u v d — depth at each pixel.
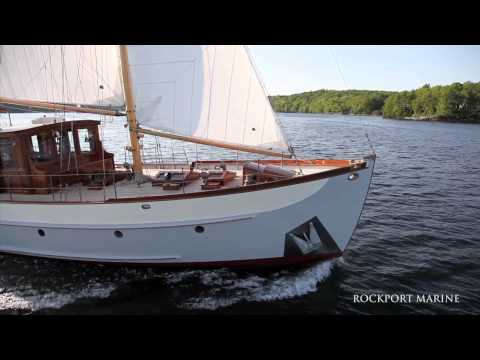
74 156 10.93
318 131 56.94
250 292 9.03
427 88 103.31
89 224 9.16
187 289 9.12
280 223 8.82
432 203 17.11
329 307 8.65
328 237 9.30
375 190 19.50
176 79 8.55
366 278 10.03
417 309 8.68
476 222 14.53
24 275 9.87
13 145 9.86
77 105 10.00
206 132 8.74
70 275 9.83
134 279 9.55
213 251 9.14
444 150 35.66
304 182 8.48
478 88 91.44
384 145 39.44
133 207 8.81
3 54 9.88
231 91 8.34
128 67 8.86
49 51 9.56
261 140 8.57
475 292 9.45
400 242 12.52
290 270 9.80
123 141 41.38
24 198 9.97
